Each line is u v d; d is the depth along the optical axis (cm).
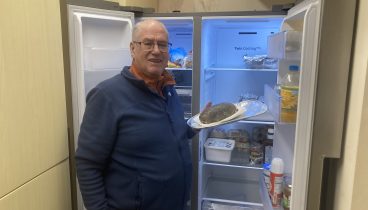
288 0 208
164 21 179
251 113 139
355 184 88
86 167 120
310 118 96
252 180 238
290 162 143
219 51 217
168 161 128
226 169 241
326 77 93
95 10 147
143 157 124
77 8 138
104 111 119
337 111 94
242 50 212
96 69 148
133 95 123
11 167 98
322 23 90
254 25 199
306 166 99
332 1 89
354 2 88
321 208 106
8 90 96
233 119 137
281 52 114
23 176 104
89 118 121
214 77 226
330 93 94
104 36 163
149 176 124
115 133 121
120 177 125
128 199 125
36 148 111
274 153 180
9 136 97
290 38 109
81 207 143
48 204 121
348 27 90
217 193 232
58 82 124
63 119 129
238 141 219
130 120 121
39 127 112
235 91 226
